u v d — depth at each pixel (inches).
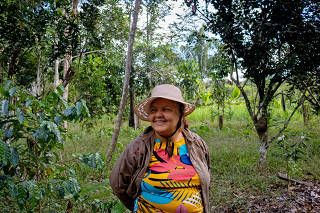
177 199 63.8
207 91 508.4
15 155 70.7
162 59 435.5
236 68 219.8
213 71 274.4
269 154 233.6
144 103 72.2
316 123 356.8
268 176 189.0
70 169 88.6
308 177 189.2
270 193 163.8
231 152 243.3
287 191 165.8
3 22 147.8
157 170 65.1
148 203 65.5
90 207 124.8
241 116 492.7
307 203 150.2
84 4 170.9
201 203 67.4
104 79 286.8
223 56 229.8
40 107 79.4
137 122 403.9
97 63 266.1
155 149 67.1
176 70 414.3
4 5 149.2
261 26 188.4
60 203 97.7
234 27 197.2
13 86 75.9
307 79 206.1
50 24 167.0
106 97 298.8
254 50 199.8
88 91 263.7
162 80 372.5
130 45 220.7
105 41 223.3
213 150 251.8
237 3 205.2
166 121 65.9
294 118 442.6
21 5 153.7
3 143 68.4
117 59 300.8
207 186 67.7
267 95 212.7
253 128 337.4
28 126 77.7
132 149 67.6
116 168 69.6
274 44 206.2
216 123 439.2
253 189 169.3
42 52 185.3
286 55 208.5
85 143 275.7
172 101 66.3
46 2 169.2
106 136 316.5
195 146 69.9
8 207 116.0
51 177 89.0
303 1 184.7
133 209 73.5
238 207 147.7
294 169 170.6
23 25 149.5
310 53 190.4
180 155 67.1
